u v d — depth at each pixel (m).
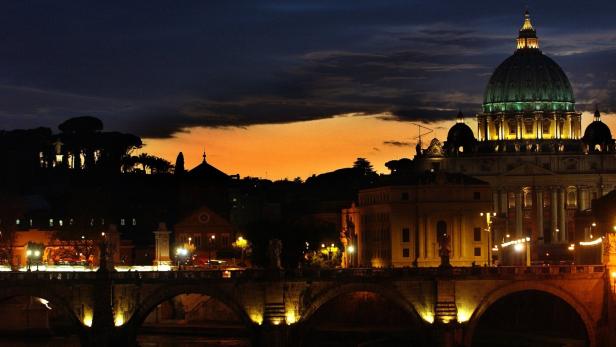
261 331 197.75
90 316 196.62
